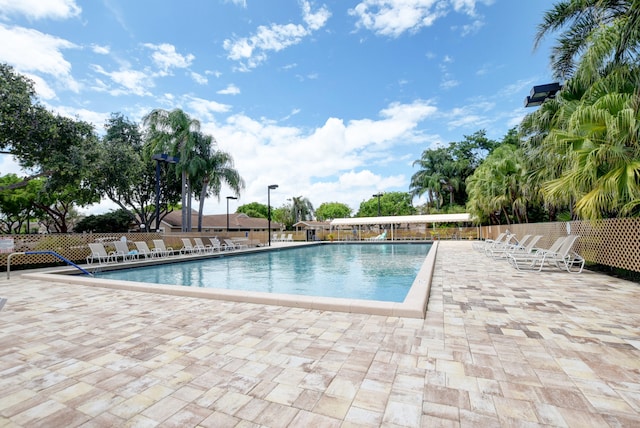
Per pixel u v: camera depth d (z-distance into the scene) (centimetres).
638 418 224
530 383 276
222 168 2858
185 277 1273
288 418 233
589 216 772
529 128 1216
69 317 518
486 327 427
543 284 728
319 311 526
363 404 249
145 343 395
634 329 410
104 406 256
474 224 3322
